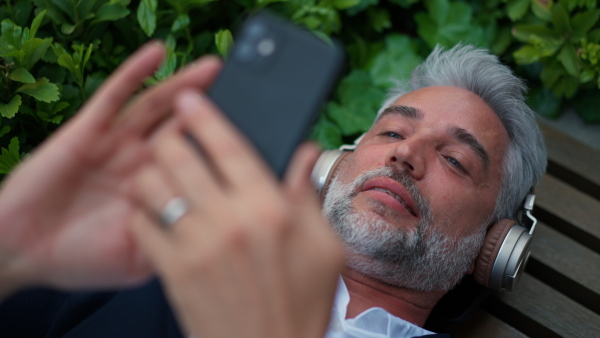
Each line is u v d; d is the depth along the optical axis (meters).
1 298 0.77
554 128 1.97
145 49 0.69
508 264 1.50
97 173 0.72
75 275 0.73
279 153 0.69
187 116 0.61
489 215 1.54
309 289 0.60
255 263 0.57
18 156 1.42
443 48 1.77
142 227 0.61
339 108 1.88
